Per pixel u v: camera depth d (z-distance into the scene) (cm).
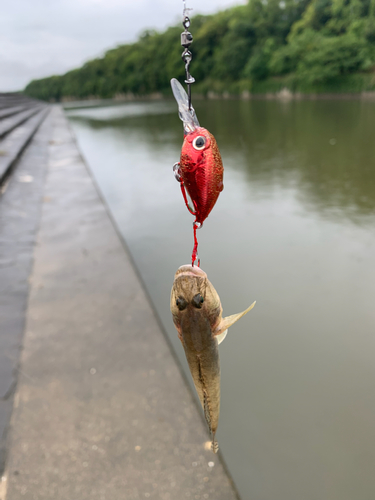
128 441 65
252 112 763
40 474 60
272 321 112
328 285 126
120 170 331
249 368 96
